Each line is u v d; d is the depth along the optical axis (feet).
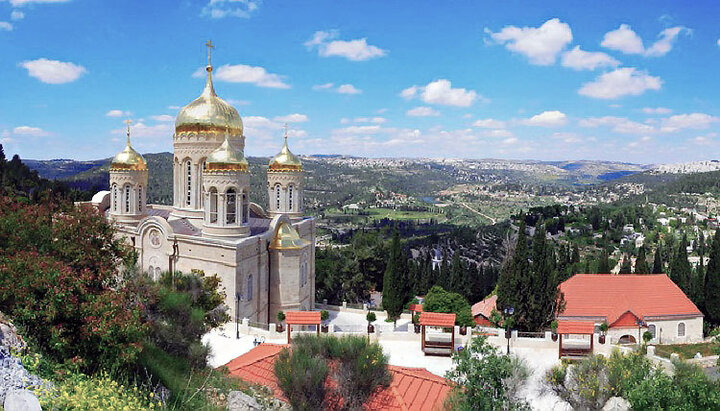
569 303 187.32
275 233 182.80
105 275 72.84
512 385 79.15
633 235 624.18
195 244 166.61
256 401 75.36
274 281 181.37
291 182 208.33
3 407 45.34
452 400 76.13
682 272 241.35
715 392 78.28
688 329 187.01
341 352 78.79
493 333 168.45
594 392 89.92
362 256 272.72
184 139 186.19
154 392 65.72
